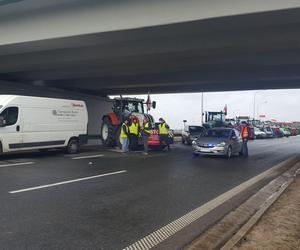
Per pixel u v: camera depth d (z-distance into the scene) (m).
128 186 9.21
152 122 22.03
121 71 22.69
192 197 8.09
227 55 17.44
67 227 5.69
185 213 6.70
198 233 5.55
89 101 34.31
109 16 13.45
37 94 28.22
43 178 10.04
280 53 16.81
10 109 14.30
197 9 12.03
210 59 18.38
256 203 7.55
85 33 13.91
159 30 13.36
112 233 5.47
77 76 25.31
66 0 14.05
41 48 16.33
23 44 15.56
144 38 14.55
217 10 11.76
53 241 5.04
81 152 18.09
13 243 4.93
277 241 5.00
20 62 19.91
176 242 5.14
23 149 14.74
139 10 12.95
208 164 14.45
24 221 5.95
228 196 8.27
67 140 16.88
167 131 20.86
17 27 15.31
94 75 24.67
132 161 14.70
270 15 11.51
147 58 18.20
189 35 14.26
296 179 10.61
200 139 17.50
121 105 21.44
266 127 50.91
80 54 17.72
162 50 15.96
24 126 14.73
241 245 4.82
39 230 5.51
